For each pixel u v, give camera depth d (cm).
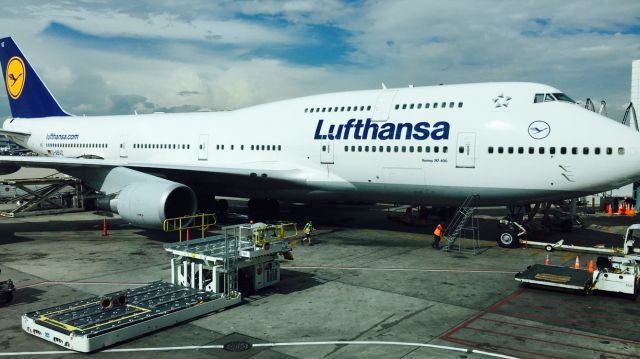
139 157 2609
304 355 830
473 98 1739
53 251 1672
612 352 852
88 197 2666
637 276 1191
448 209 2417
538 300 1152
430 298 1160
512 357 829
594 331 954
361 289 1234
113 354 834
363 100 1952
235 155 2217
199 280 1144
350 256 1616
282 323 986
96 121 2972
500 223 1836
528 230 1950
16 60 3419
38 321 915
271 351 847
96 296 1144
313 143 1981
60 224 2269
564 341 902
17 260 1534
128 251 1672
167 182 1695
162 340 895
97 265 1470
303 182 2008
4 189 3781
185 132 2423
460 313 1054
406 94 1886
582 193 1591
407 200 1905
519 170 1620
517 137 1622
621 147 1501
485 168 1664
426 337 916
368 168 1859
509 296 1181
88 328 878
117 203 1742
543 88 1675
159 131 2556
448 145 1706
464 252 1694
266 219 2427
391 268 1455
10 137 3491
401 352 845
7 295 1099
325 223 2325
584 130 1555
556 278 1222
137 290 1116
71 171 1962
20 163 1844
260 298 1155
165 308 994
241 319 1009
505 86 1731
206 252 1155
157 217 1620
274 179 2011
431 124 1752
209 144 2309
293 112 2116
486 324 988
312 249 1727
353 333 934
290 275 1368
